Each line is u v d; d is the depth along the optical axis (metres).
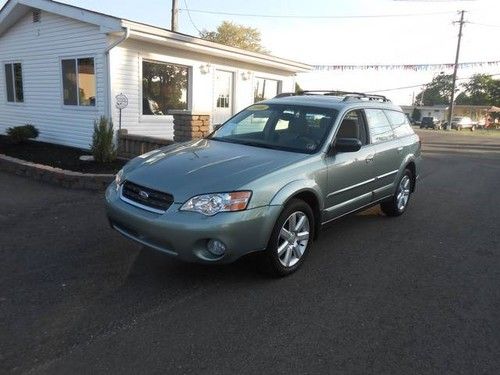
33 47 12.77
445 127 52.66
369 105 5.81
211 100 14.39
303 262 4.51
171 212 3.67
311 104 5.32
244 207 3.71
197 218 3.61
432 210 7.34
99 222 5.71
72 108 11.96
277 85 17.69
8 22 12.91
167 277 4.16
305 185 4.24
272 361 2.96
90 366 2.82
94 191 7.32
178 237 3.61
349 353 3.09
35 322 3.32
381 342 3.24
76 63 11.65
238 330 3.32
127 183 4.14
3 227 5.41
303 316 3.57
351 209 5.26
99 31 10.77
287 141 4.91
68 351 2.97
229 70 14.84
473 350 3.19
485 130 59.25
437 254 5.16
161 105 12.82
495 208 7.70
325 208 4.70
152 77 12.41
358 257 4.95
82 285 3.95
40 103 12.99
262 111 5.51
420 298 3.99
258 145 4.89
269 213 3.86
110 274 4.19
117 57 11.00
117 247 4.86
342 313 3.65
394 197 6.43
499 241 5.77
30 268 4.26
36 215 5.94
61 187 7.54
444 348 3.20
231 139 5.21
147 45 11.77
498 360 3.08
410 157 6.61
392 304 3.85
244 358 2.98
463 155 17.77
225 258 3.71
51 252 4.67
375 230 6.02
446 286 4.28
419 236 5.83
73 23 11.41
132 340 3.13
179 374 2.79
